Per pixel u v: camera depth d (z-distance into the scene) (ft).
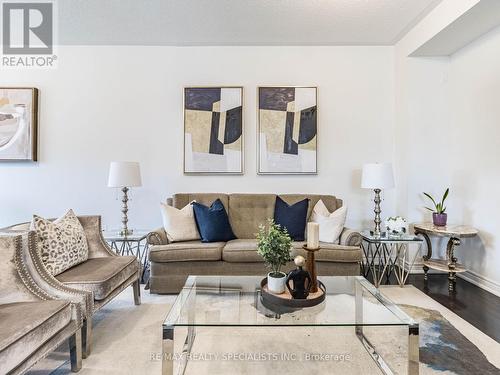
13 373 4.01
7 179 11.70
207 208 10.06
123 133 11.91
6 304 5.12
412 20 10.20
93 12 9.65
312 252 5.80
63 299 5.46
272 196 10.94
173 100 11.96
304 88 11.84
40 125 11.73
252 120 11.96
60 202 11.82
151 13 9.72
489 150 9.46
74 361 5.35
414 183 11.21
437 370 5.34
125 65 11.87
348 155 11.98
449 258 9.53
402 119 11.41
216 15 9.84
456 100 10.84
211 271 8.94
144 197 11.94
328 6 9.36
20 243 5.51
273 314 5.31
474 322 7.17
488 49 9.42
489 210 9.46
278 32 10.95
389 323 4.89
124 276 7.34
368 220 12.00
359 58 11.98
